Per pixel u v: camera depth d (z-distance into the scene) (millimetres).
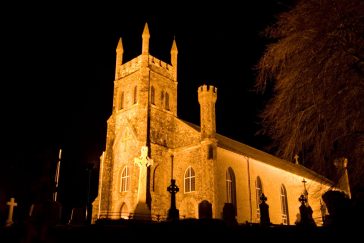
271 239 11234
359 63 14164
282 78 16391
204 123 41188
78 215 27141
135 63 48344
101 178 45719
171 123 47375
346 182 16359
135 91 47281
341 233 5066
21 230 12961
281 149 17000
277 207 47438
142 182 29797
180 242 12367
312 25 15203
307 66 15398
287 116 16438
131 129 44719
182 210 40500
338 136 15344
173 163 44094
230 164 41500
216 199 36875
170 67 51281
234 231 12203
